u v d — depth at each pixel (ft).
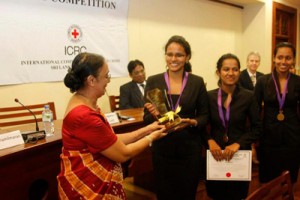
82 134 3.83
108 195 4.05
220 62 6.15
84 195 3.93
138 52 14.05
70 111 3.92
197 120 5.73
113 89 13.14
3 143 5.08
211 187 6.40
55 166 5.81
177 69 5.67
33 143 5.38
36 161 5.45
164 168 5.91
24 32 10.16
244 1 18.69
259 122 6.14
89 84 3.96
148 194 9.50
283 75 7.26
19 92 10.24
